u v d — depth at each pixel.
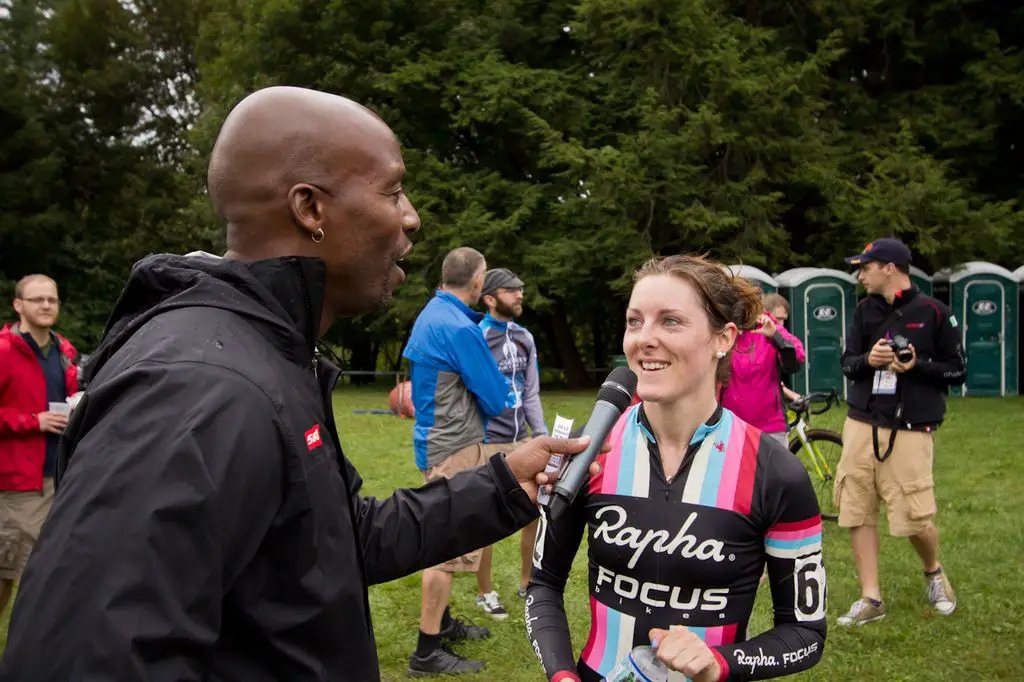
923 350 4.76
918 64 19.77
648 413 2.09
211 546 1.04
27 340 4.41
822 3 18.66
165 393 1.08
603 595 2.07
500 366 4.94
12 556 4.37
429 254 19.25
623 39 18.44
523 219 19.09
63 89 25.95
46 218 23.56
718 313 2.01
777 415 5.32
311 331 1.34
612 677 1.80
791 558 1.99
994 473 8.81
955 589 5.43
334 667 1.25
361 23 20.16
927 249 16.17
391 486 8.59
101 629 0.95
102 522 1.00
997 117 18.86
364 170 1.35
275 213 1.32
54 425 4.37
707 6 18.22
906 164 16.88
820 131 18.56
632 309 2.03
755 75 17.75
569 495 1.81
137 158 26.53
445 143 20.72
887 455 4.81
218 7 26.91
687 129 17.28
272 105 1.33
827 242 19.20
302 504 1.18
